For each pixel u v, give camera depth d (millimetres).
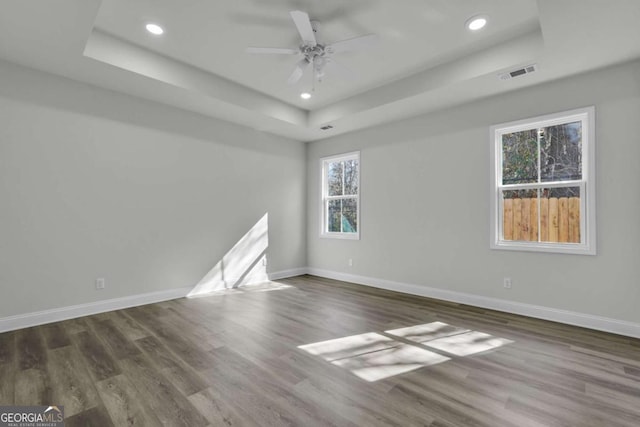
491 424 1671
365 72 3664
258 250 5180
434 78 3531
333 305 3885
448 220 4102
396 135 4656
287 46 3148
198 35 2979
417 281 4402
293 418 1723
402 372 2227
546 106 3346
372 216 4941
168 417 1725
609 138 2994
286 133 5359
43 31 2529
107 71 3162
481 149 3816
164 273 4082
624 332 2902
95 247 3531
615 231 2963
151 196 3969
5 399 1883
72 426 1647
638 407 1813
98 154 3549
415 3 2512
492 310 3680
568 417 1727
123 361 2373
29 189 3121
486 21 2730
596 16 2248
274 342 2746
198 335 2896
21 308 3072
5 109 2998
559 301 3268
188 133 4301
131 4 2516
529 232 3523
